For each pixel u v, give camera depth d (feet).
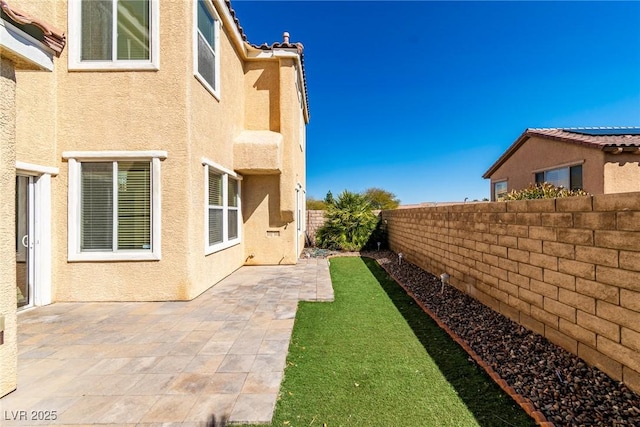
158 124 23.58
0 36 10.33
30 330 17.80
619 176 38.32
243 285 28.53
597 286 11.44
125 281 23.50
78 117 23.34
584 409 9.91
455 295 23.58
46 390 11.67
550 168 47.50
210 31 28.78
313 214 67.10
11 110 11.35
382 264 40.81
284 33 37.52
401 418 10.04
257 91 38.45
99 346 15.64
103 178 23.61
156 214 23.45
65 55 23.29
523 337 15.21
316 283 29.27
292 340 16.38
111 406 10.70
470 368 13.23
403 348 15.34
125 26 23.82
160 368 13.37
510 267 17.31
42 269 22.47
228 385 12.02
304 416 10.16
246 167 34.30
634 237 9.97
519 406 10.50
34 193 22.34
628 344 10.18
